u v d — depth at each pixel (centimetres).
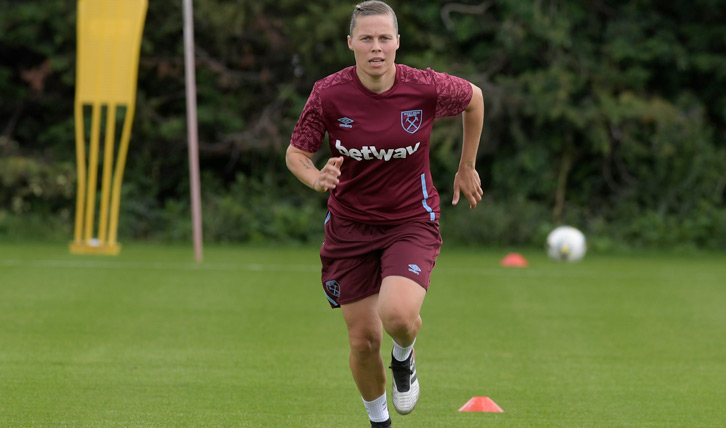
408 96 1526
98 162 6994
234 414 1811
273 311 3234
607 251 6456
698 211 6794
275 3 7075
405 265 1520
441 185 7100
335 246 1600
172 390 2014
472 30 6981
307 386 2084
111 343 2575
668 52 6975
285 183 7294
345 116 1522
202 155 7269
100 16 4862
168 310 3209
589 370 2314
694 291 4009
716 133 7425
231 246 6244
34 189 6688
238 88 7288
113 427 1689
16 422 1712
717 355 2542
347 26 6838
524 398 1998
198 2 6756
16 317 2994
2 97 7225
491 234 6512
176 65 6975
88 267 4497
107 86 4900
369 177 1557
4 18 6794
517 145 6925
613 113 6712
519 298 3681
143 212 6838
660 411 1888
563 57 6988
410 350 1583
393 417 1820
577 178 7325
